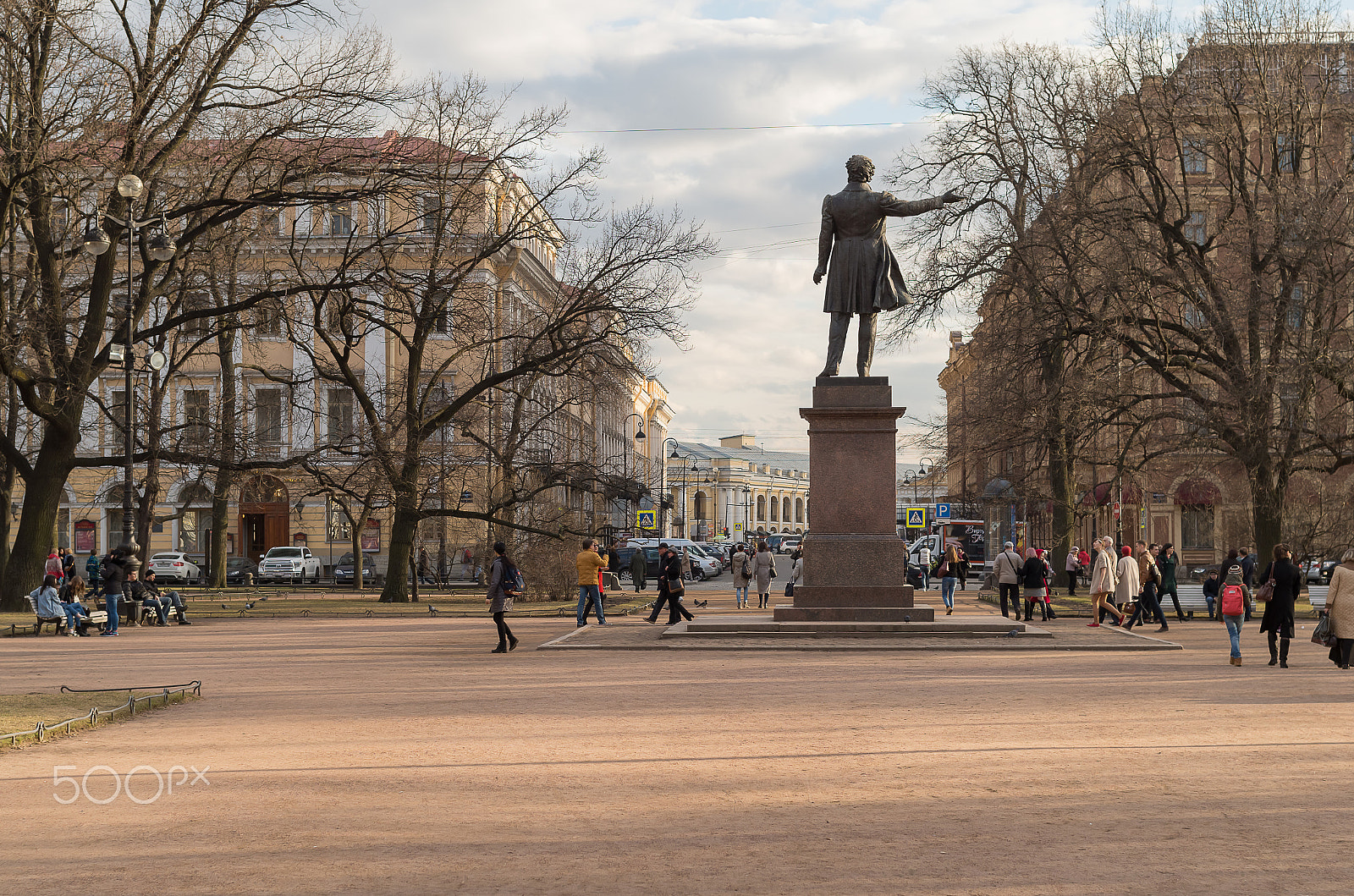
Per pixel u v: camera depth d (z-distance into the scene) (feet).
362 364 206.08
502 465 138.10
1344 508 128.06
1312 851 26.09
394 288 119.65
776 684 55.47
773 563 130.52
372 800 31.65
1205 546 210.38
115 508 214.90
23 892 23.52
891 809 30.30
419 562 186.09
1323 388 112.37
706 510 651.25
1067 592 149.48
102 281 115.75
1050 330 114.21
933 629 77.46
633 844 26.91
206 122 111.65
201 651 77.41
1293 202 104.88
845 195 83.82
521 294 215.51
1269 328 107.76
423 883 23.89
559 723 44.45
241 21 107.76
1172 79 114.21
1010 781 33.68
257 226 128.67
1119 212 111.75
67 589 101.24
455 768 35.81
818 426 80.48
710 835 27.66
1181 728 42.86
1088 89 118.01
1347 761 36.50
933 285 131.54
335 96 109.70
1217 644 80.38
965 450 142.51
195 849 26.71
